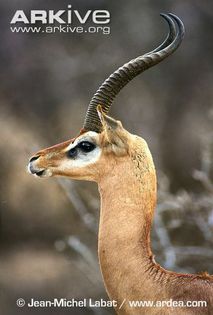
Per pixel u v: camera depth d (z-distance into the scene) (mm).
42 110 36281
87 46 37406
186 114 36031
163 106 36188
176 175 32312
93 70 37031
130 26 37812
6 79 37000
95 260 21453
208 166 21453
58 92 36719
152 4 38594
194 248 19172
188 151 33094
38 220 30219
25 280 24844
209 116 29156
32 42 37594
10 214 30578
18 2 36438
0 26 37438
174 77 37406
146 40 37781
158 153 32969
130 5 38250
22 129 34906
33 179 30766
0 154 31828
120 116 34938
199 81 37562
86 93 36625
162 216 21641
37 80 37000
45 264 26469
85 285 22953
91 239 25250
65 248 26516
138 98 35688
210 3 38719
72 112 35906
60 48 37562
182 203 19047
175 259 18656
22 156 31828
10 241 29875
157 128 34844
